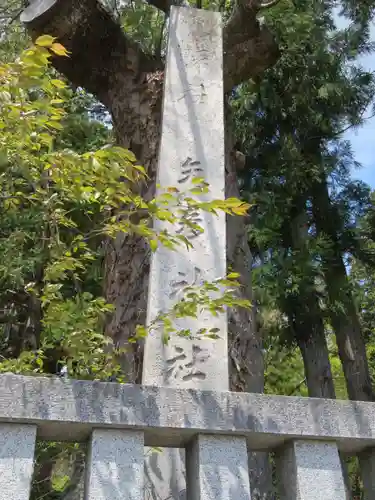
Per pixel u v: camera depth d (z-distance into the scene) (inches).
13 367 132.2
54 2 195.6
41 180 115.3
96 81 220.7
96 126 323.6
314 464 78.2
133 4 256.7
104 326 177.0
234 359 182.1
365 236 417.1
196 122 148.1
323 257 374.0
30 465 68.2
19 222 215.8
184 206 132.0
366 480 87.4
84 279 276.4
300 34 332.5
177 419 75.3
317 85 390.0
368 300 529.0
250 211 392.8
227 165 229.3
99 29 206.4
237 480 73.9
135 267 179.3
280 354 436.5
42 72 94.7
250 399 79.5
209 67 159.3
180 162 140.9
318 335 395.2
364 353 405.1
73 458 161.3
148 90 210.1
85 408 72.7
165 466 121.1
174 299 118.6
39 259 218.4
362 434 81.4
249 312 198.5
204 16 169.0
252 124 410.0
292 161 390.3
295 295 370.0
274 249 403.9
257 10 209.2
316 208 423.2
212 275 123.0
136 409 74.4
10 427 70.2
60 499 147.5
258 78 376.8
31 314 284.7
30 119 97.5
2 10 296.2
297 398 81.5
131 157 100.3
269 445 83.5
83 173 103.0
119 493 69.2
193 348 113.3
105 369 140.6
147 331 107.0
